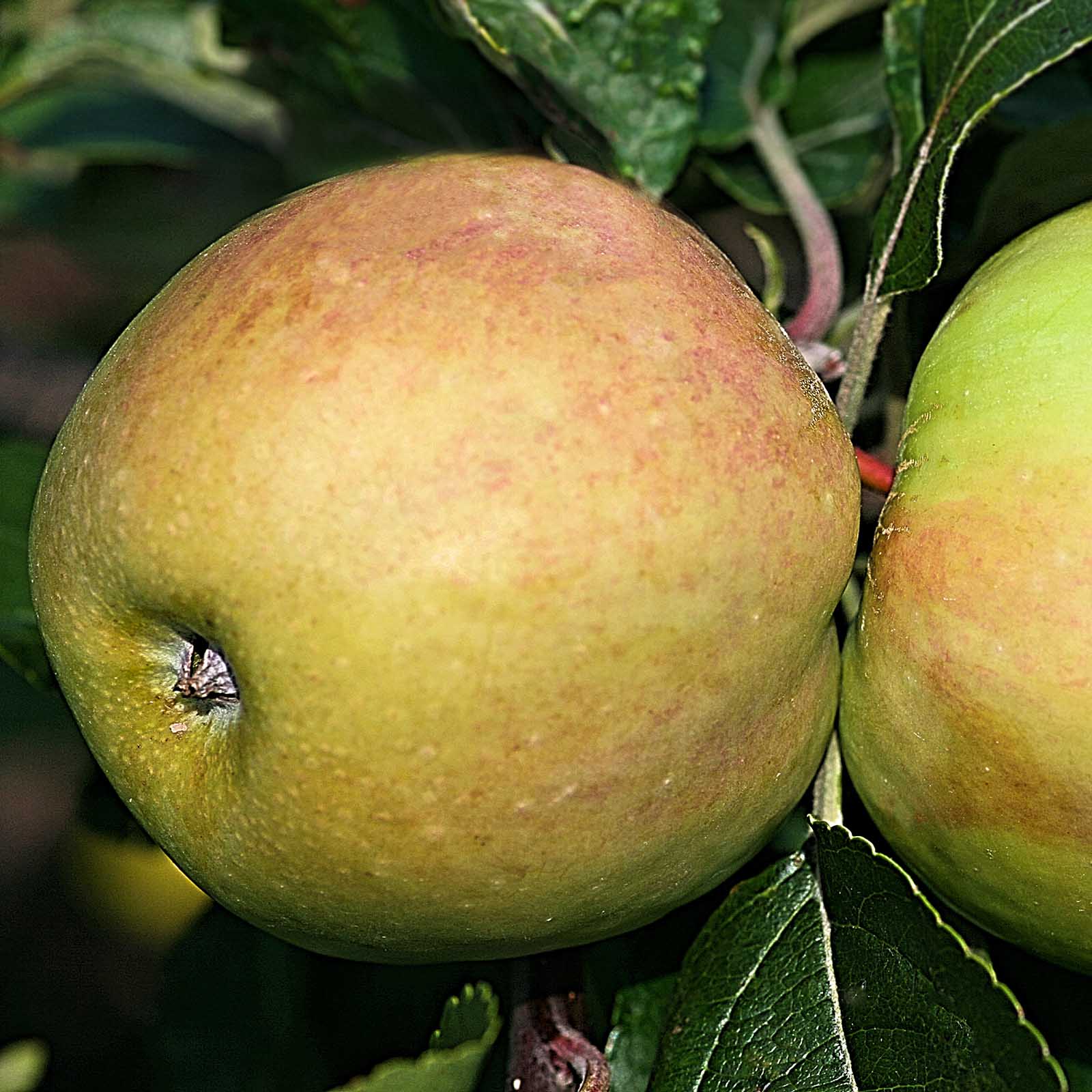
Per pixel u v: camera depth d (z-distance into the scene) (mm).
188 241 504
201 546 339
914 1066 354
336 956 363
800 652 352
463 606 335
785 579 347
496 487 336
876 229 375
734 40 416
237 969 433
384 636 336
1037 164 393
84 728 360
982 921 363
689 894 361
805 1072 359
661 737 343
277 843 344
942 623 349
